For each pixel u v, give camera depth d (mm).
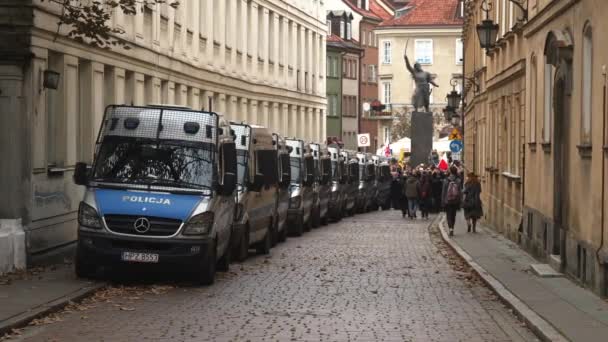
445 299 19344
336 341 14328
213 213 20875
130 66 35188
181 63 43094
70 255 25375
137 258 20281
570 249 21812
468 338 14766
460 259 28156
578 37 21156
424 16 129875
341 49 114438
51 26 25422
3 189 23781
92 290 18953
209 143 21703
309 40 76000
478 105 50844
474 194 39125
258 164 28969
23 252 22500
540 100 26688
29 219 24219
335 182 50094
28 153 24109
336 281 22281
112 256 20281
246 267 25312
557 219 23859
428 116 78000
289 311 17312
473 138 55594
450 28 128500
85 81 30547
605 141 18391
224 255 23656
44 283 19688
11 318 15188
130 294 19219
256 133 29172
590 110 20203
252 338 14445
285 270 24609
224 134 22609
